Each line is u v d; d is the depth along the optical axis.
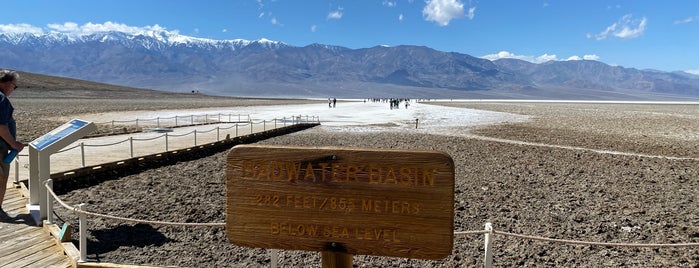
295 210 3.90
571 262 9.28
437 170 3.67
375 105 106.44
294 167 3.88
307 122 45.22
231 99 146.00
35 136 27.70
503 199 14.56
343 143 29.97
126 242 9.69
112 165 16.41
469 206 13.66
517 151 26.25
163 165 19.08
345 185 3.81
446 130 40.34
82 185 14.64
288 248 3.95
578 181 17.66
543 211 13.19
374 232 3.80
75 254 7.14
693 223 12.11
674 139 34.28
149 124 39.34
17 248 7.61
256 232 3.97
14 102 73.06
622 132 39.44
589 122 50.97
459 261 9.23
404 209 3.74
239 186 3.97
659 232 11.32
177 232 10.49
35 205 9.77
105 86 150.38
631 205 13.99
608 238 10.83
